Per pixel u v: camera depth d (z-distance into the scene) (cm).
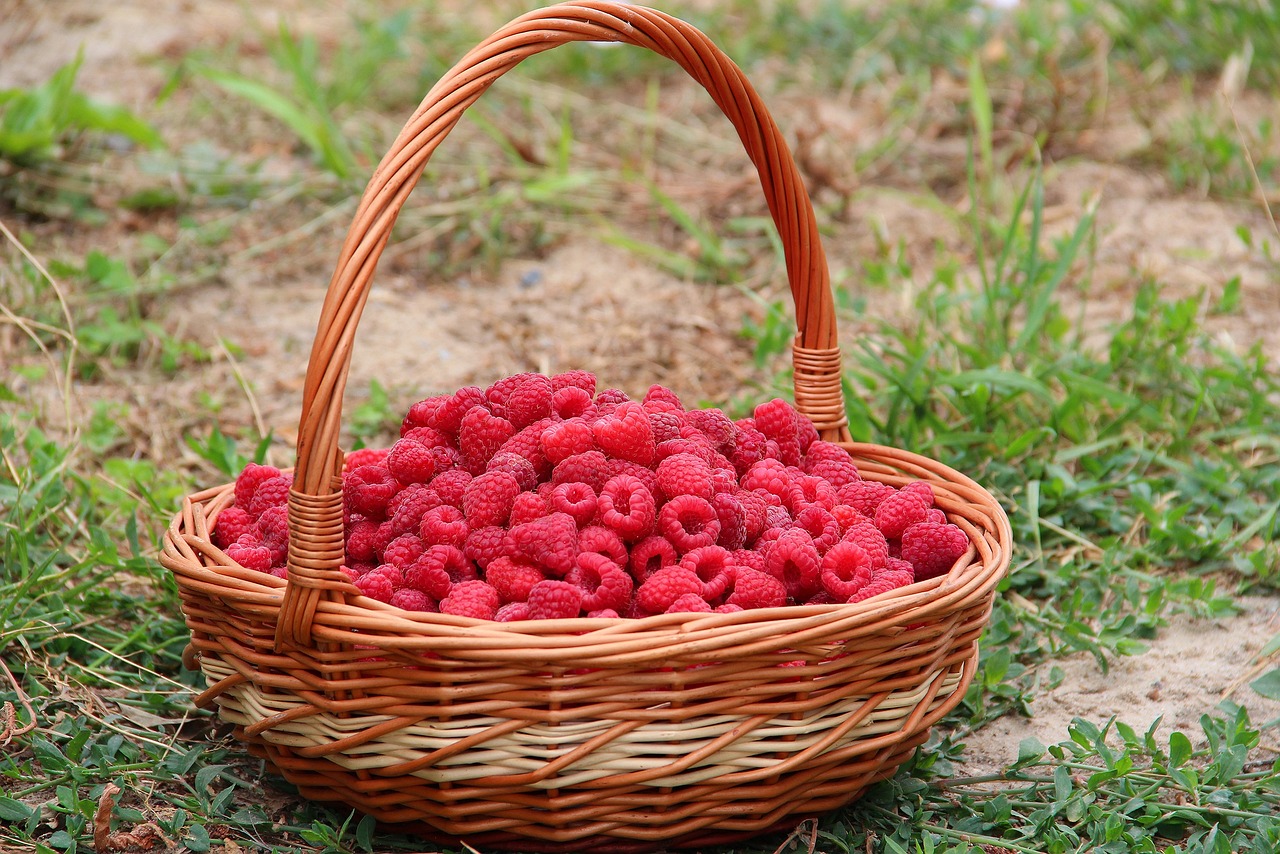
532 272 185
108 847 117
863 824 120
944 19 269
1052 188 206
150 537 140
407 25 240
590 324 172
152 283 169
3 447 141
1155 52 248
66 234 183
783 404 128
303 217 194
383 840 118
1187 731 127
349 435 153
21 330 159
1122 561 139
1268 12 242
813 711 115
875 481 129
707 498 120
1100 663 132
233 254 183
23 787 120
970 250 190
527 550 118
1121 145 219
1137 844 118
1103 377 151
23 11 264
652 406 128
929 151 222
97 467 147
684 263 184
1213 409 150
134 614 133
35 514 135
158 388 157
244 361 161
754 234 195
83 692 126
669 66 256
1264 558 137
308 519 113
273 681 116
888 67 252
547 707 114
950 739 126
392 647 113
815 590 120
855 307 158
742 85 123
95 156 202
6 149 184
